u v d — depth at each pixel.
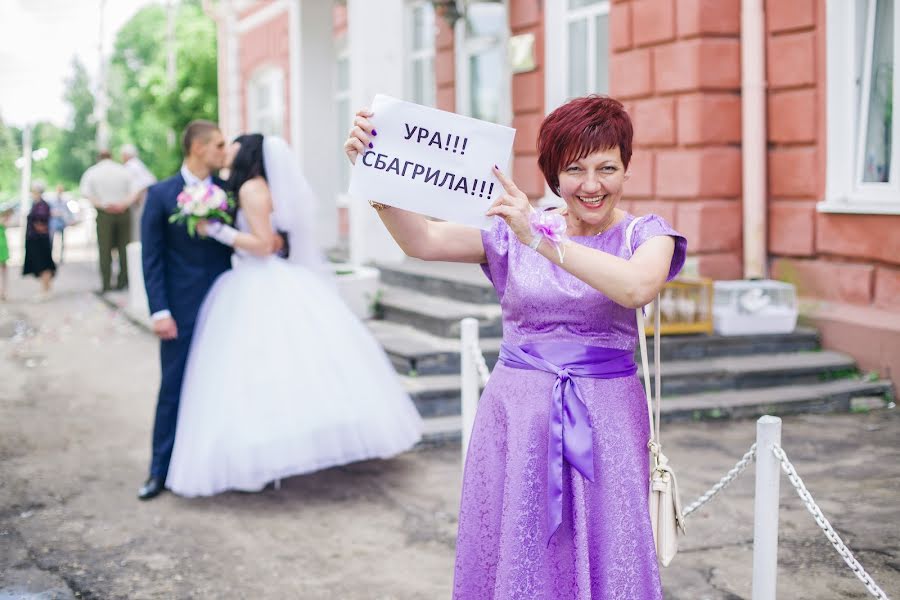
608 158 2.56
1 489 5.53
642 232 2.62
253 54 19.02
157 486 5.38
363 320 8.59
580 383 2.66
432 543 4.65
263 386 5.07
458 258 2.83
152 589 4.16
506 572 2.63
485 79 11.84
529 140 10.62
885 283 7.27
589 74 9.87
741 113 8.17
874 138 7.41
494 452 2.75
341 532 4.80
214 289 5.33
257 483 5.00
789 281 8.00
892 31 7.20
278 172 5.34
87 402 7.72
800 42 7.75
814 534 4.63
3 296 14.42
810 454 5.90
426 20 13.48
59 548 4.63
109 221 14.73
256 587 4.17
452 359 7.09
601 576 2.63
